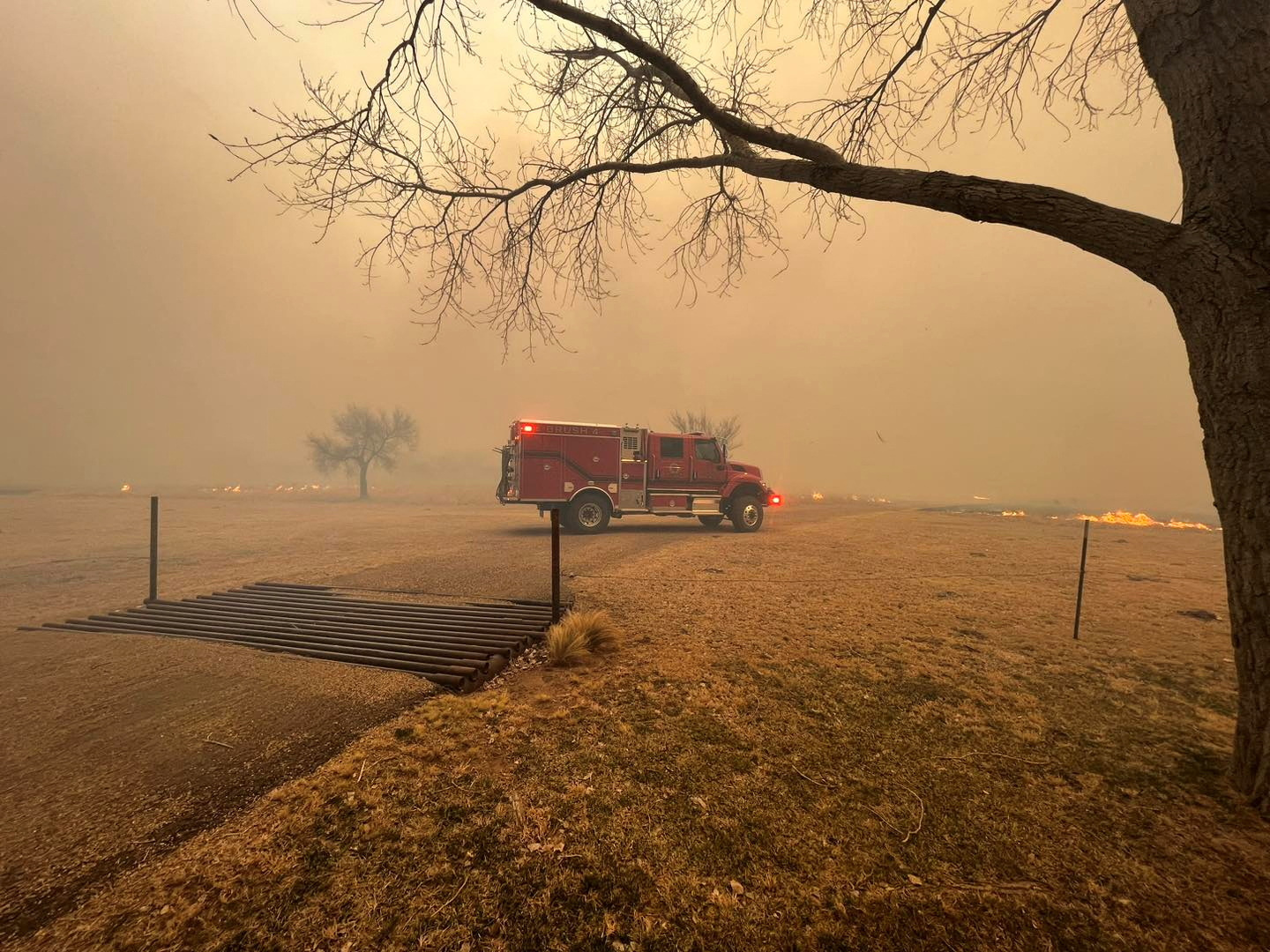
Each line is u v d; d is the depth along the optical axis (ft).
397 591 23.49
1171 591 25.21
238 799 8.11
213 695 11.82
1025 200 9.25
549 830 7.47
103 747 9.62
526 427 46.19
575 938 5.73
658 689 12.73
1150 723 11.23
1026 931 5.88
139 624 18.08
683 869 6.78
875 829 7.64
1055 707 11.98
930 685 13.16
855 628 18.06
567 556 34.27
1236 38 7.98
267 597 22.39
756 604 21.44
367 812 7.81
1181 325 8.54
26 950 5.39
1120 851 7.22
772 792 8.55
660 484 49.39
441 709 11.44
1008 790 8.68
